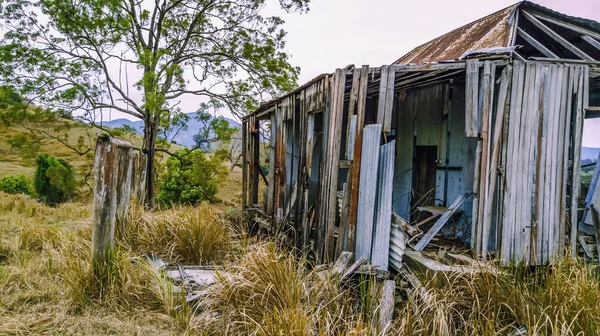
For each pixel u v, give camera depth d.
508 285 3.59
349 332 2.72
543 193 4.38
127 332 3.23
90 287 3.76
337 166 4.52
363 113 4.33
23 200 10.96
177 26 14.58
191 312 3.60
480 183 4.25
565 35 5.96
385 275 3.97
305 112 5.65
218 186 15.84
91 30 12.28
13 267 4.36
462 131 5.50
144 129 13.55
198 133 14.91
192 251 5.24
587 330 3.01
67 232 5.89
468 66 4.19
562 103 4.41
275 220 6.87
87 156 14.39
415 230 4.17
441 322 3.00
